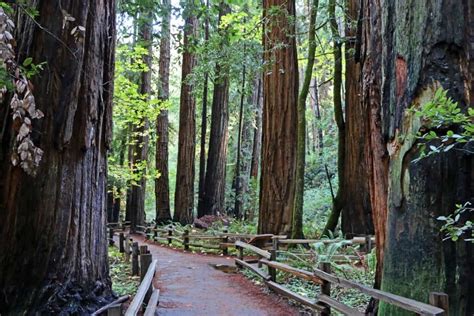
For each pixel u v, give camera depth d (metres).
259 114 26.02
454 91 3.35
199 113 29.59
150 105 18.47
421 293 3.44
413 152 3.58
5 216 4.85
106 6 6.06
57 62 5.13
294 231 10.76
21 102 3.17
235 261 10.24
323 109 26.83
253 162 25.08
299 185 10.81
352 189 11.85
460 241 3.31
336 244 8.87
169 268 10.30
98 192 5.93
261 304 6.78
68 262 5.26
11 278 4.85
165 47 21.64
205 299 7.14
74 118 5.38
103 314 5.07
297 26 13.38
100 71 5.82
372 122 4.44
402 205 3.67
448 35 3.41
